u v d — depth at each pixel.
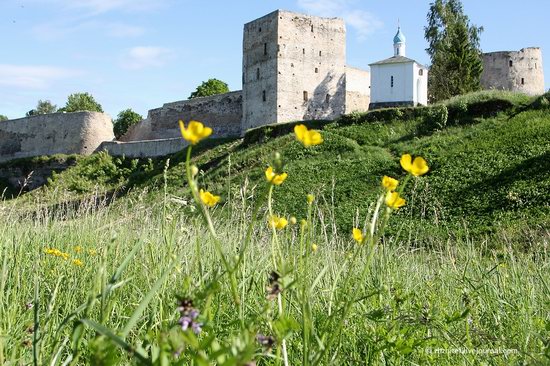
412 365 2.95
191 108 65.75
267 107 56.56
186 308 1.69
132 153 58.06
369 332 3.20
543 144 30.20
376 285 3.99
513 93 41.59
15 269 3.96
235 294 2.00
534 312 4.19
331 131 42.72
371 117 43.38
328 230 10.41
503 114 38.44
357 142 40.22
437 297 4.33
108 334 1.66
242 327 2.02
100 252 4.23
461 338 3.19
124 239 5.18
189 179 1.88
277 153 2.03
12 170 60.81
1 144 69.94
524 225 17.98
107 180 54.28
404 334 3.10
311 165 35.28
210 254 4.07
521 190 24.25
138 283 3.92
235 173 36.50
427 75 58.69
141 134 70.88
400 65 54.19
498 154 30.50
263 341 2.07
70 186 52.81
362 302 3.45
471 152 32.06
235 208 5.10
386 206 2.30
